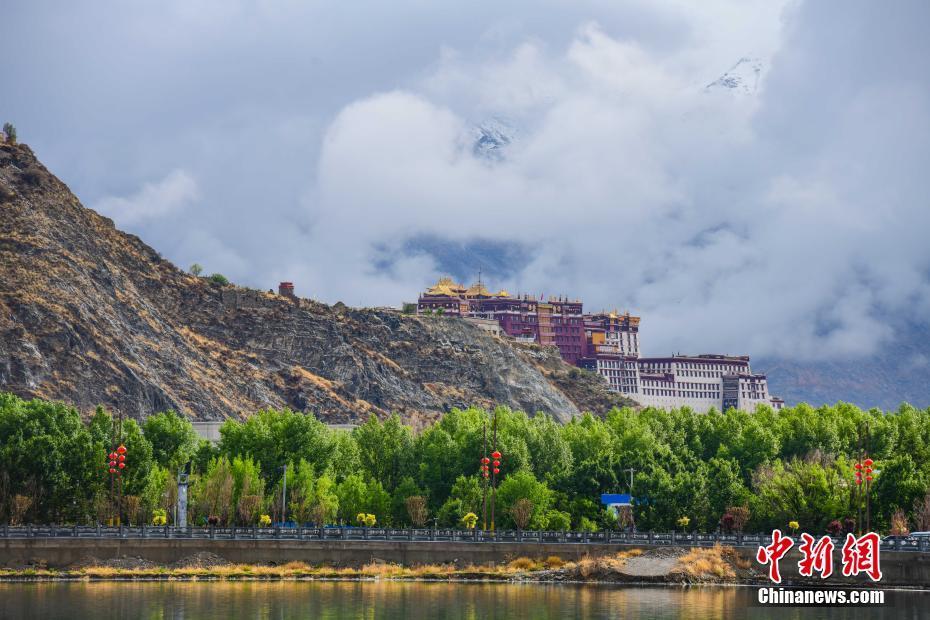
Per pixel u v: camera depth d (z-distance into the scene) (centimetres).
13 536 18325
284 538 18950
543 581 18300
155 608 15112
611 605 15900
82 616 14500
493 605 15762
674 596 16912
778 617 15250
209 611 14950
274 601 15812
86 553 18338
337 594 16588
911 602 16800
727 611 15600
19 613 14662
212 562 18562
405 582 18012
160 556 18575
